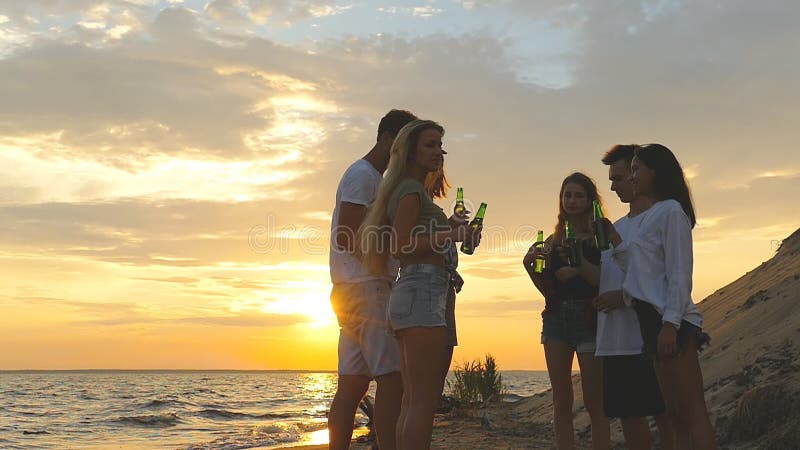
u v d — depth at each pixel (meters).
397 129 4.20
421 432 3.30
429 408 3.35
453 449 6.50
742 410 5.23
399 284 3.47
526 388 46.84
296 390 67.06
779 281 7.77
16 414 28.61
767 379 5.66
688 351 3.54
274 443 11.59
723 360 6.68
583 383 4.64
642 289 3.74
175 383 96.62
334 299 4.11
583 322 4.63
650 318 3.73
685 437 3.61
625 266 4.07
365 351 3.97
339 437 4.04
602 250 4.36
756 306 7.52
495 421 9.22
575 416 7.57
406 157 3.58
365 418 13.82
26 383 95.94
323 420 18.52
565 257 4.76
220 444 11.88
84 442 16.48
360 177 4.06
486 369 12.23
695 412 3.51
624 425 4.34
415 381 3.38
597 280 4.60
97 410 31.14
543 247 4.86
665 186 3.96
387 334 3.91
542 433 7.76
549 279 4.79
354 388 4.11
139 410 30.20
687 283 3.59
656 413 4.16
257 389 69.69
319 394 54.81
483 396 11.92
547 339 4.78
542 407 9.70
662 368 3.60
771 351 6.15
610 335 4.29
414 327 3.38
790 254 8.61
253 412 27.48
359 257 3.81
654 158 3.97
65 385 85.12
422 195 3.48
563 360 4.71
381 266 3.67
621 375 4.23
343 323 4.06
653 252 3.75
